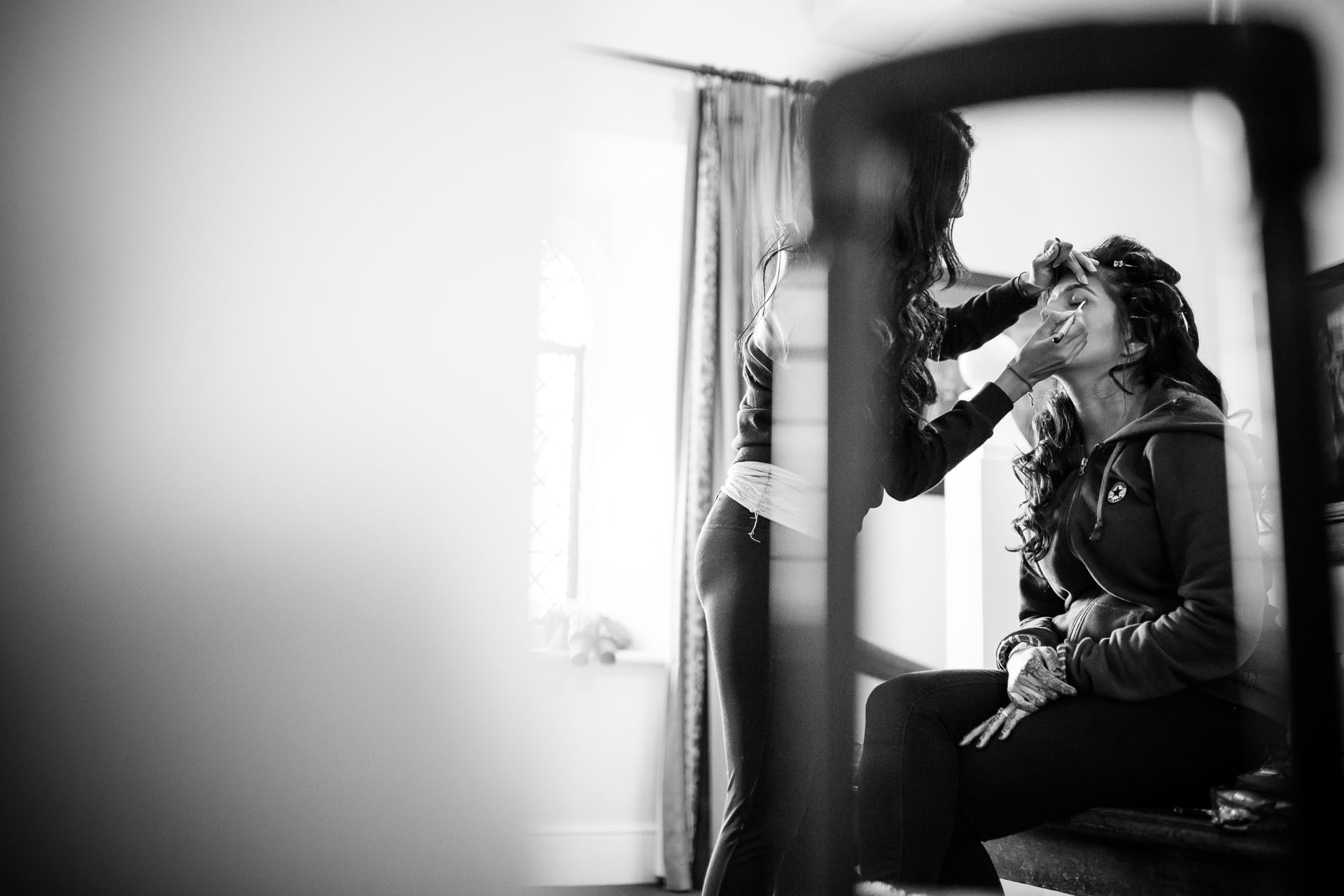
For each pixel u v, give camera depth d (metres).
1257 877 0.62
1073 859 0.68
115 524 0.82
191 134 0.86
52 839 0.79
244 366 0.85
